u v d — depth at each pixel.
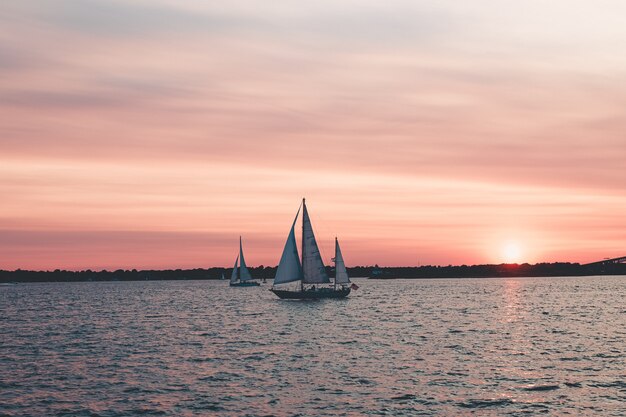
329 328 97.56
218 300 193.38
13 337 93.06
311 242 143.62
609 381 53.34
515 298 182.62
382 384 53.41
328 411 45.50
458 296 198.38
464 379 54.94
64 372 61.00
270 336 87.88
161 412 45.91
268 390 51.88
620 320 106.62
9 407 47.66
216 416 44.69
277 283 142.88
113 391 52.41
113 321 120.06
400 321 108.56
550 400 47.56
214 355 70.31
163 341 84.56
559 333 87.44
